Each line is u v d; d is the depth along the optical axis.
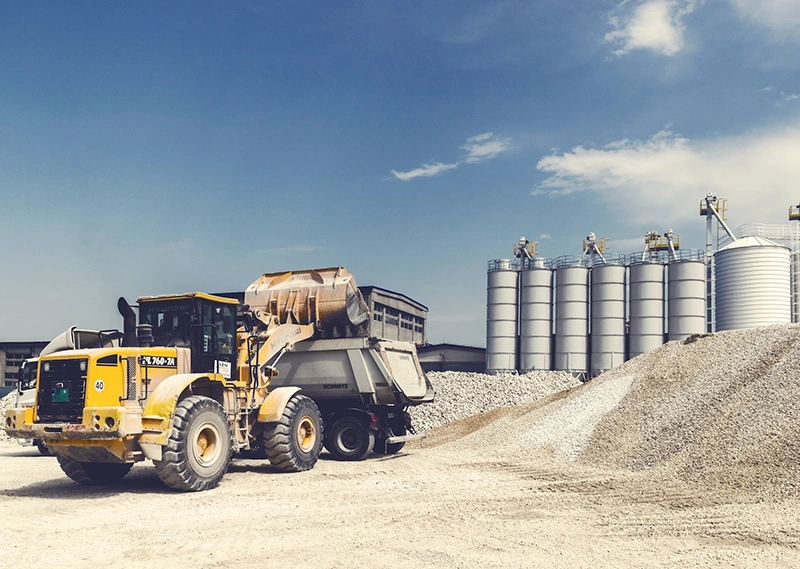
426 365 50.16
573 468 12.38
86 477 10.81
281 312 14.81
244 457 14.61
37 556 6.38
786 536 6.94
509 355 45.62
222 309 12.05
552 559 6.20
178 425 9.77
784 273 37.34
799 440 10.23
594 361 43.72
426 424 20.92
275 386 15.38
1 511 8.59
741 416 11.86
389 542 6.84
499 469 12.33
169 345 11.47
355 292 14.90
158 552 6.51
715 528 7.36
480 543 6.78
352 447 14.50
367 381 14.57
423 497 9.43
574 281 44.53
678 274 42.38
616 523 7.69
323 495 9.62
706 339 16.66
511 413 18.19
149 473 12.13
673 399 13.98
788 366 12.87
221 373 11.79
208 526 7.62
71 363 9.82
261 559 6.24
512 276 46.09
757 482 9.38
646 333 42.78
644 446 12.53
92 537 7.13
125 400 9.93
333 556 6.31
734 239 40.03
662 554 6.37
